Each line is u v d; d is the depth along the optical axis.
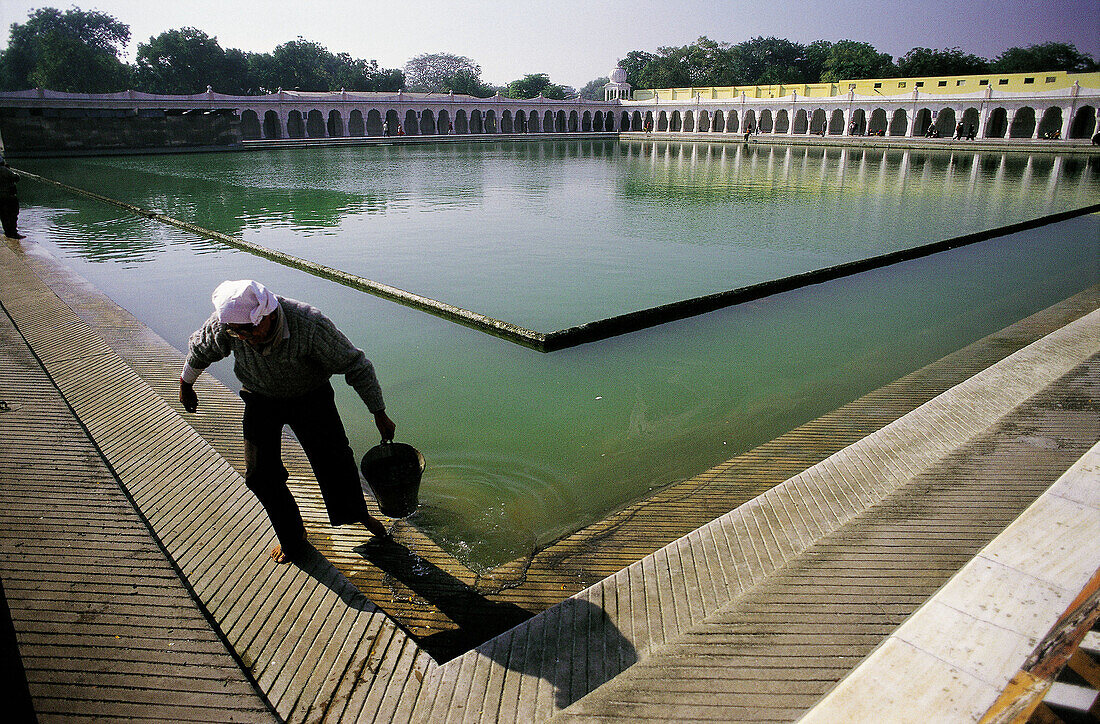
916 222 12.86
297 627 2.47
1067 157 30.19
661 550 2.89
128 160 32.06
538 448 4.29
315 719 2.08
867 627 2.28
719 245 10.67
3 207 10.93
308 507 3.38
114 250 10.75
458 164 28.75
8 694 1.15
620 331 6.57
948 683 1.24
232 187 19.55
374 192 18.20
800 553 2.75
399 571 2.92
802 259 9.67
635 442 4.39
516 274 8.79
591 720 1.95
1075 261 9.88
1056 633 1.33
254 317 2.34
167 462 3.69
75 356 5.51
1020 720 1.13
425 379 5.45
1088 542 1.60
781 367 5.76
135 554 2.89
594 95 176.88
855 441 4.16
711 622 2.35
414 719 2.07
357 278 8.13
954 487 3.21
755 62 81.44
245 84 67.56
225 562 2.85
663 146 44.19
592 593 2.61
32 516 3.15
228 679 2.23
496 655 2.31
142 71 62.72
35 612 2.52
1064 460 3.45
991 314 7.35
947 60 59.88
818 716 1.20
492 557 3.11
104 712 2.09
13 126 32.88
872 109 46.75
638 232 11.88
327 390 2.81
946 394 4.50
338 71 77.38
